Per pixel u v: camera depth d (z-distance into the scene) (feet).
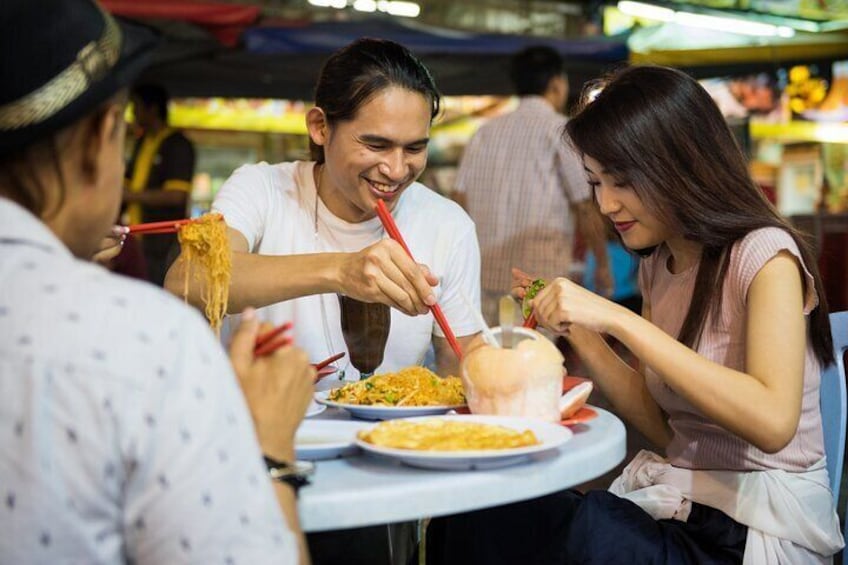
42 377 3.32
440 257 8.46
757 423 5.86
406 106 7.38
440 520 6.97
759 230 6.52
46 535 3.32
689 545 6.28
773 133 32.86
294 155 32.86
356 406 5.83
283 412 4.28
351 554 7.34
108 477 3.34
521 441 4.74
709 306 6.70
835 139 32.12
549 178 15.38
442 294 8.55
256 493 3.53
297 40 22.54
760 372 6.06
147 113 19.40
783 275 6.33
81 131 3.79
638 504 6.73
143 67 3.98
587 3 27.94
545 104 15.55
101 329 3.40
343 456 5.06
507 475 4.61
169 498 3.36
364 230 8.25
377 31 22.91
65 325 3.39
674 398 6.89
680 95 6.54
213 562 3.38
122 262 14.70
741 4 27.99
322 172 8.35
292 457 4.30
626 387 7.43
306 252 8.27
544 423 5.18
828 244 18.93
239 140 32.48
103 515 3.37
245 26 22.39
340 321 7.80
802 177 32.94
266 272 6.79
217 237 6.40
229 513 3.43
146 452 3.35
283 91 24.91
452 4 27.73
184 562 3.36
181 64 23.47
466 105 31.35
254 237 8.17
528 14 29.07
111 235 6.45
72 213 3.86
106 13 3.90
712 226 6.53
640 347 5.90
